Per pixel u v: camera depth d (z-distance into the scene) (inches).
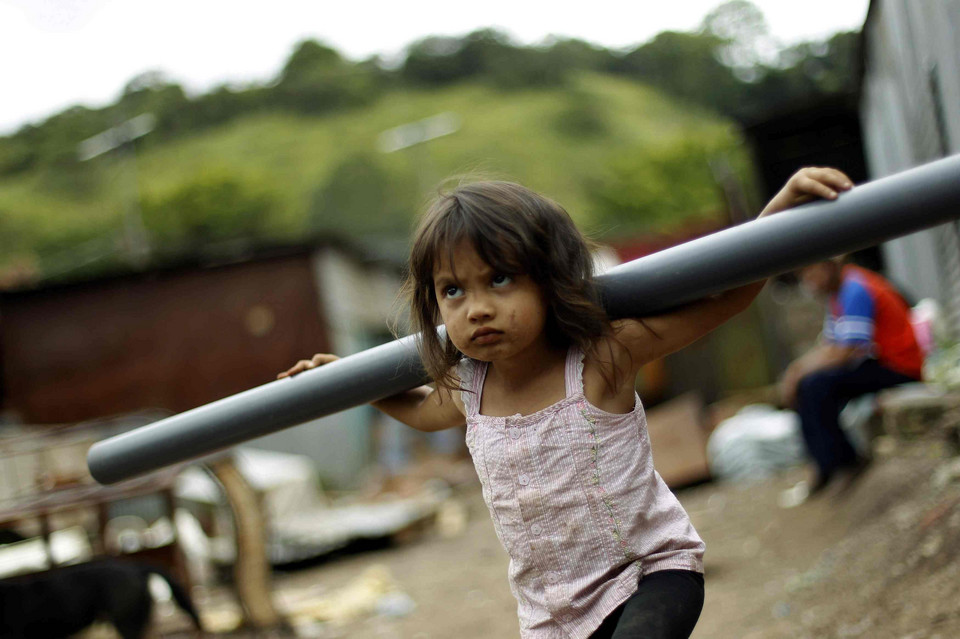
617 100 2824.8
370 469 581.3
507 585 212.4
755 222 56.6
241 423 68.4
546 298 60.0
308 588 254.8
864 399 222.1
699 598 60.1
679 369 561.3
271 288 585.6
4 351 593.3
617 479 61.1
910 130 253.4
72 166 2655.0
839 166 488.1
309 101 3070.9
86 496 164.4
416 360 65.0
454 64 3201.3
